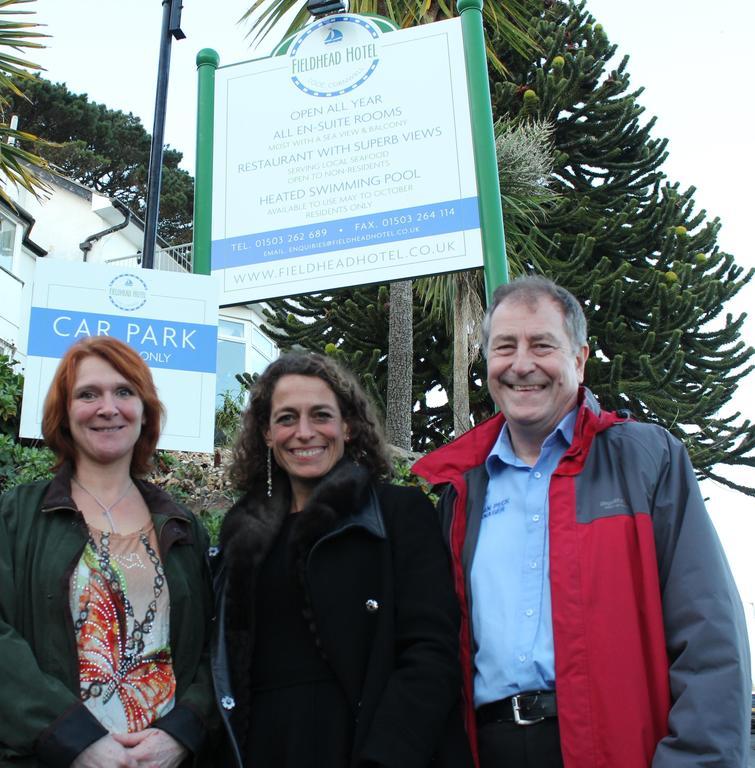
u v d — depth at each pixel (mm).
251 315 18750
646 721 1854
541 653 2004
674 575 1938
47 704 1847
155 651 2086
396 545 2221
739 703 1769
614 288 10602
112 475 2281
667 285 11102
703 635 1834
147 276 4055
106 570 2096
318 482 2332
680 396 10625
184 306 4098
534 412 2264
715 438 10789
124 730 1965
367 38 4777
